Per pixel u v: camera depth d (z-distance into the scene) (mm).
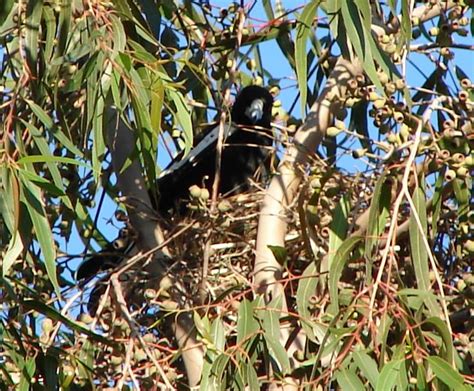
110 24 9695
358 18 9820
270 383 9492
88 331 9547
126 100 9812
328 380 8703
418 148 9617
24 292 10938
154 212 11508
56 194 9203
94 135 9594
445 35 11141
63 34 9836
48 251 9133
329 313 9242
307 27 10016
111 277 10047
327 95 11219
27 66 9727
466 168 9672
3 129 9352
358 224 10359
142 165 11570
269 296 10398
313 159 11016
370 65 9742
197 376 10188
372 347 8766
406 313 8695
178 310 9750
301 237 10852
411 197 9547
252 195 12031
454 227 11086
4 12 9875
